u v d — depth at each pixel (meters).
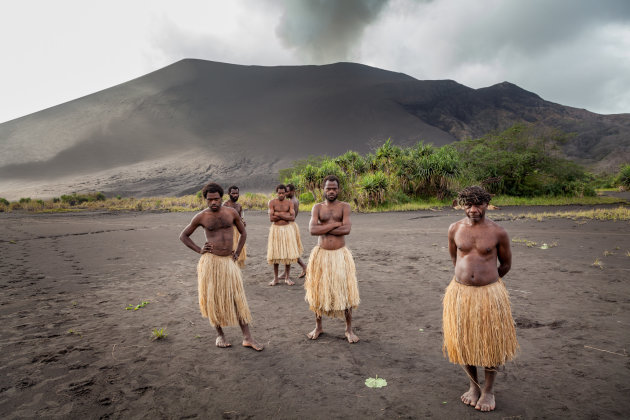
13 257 8.30
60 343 3.55
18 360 3.19
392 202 20.91
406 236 10.36
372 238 10.12
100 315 4.38
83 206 30.38
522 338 3.44
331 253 3.52
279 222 5.71
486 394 2.39
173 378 2.85
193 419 2.31
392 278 5.82
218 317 3.29
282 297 5.04
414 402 2.46
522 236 9.41
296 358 3.16
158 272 6.68
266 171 86.88
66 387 2.73
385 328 3.81
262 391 2.63
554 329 3.62
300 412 2.36
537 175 24.91
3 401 2.55
